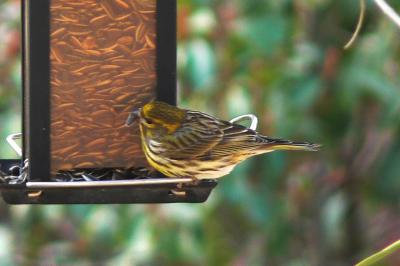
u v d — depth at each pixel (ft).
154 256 42.39
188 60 42.39
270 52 43.62
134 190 33.76
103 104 34.55
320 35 45.37
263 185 44.98
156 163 34.50
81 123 34.42
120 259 42.70
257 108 43.83
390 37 44.24
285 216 46.03
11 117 43.62
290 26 44.09
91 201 33.53
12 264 45.52
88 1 34.24
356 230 50.31
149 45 34.73
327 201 48.26
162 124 34.47
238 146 35.01
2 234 45.75
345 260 50.16
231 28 43.52
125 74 34.65
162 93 34.91
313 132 45.21
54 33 34.06
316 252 48.80
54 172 34.32
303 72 44.24
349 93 44.24
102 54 34.47
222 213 45.80
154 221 42.50
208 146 34.63
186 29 42.73
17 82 44.32
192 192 34.30
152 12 34.65
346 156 48.03
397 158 47.19
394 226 50.08
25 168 35.24
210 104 43.16
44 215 45.50
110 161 34.71
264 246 46.37
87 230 43.39
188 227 42.65
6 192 32.76
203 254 43.06
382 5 28.09
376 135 47.29
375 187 47.96
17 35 44.91
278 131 43.91
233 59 43.62
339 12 45.44
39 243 45.80
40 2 33.86
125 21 34.55
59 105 34.22
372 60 44.37
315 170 47.85
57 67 34.14
